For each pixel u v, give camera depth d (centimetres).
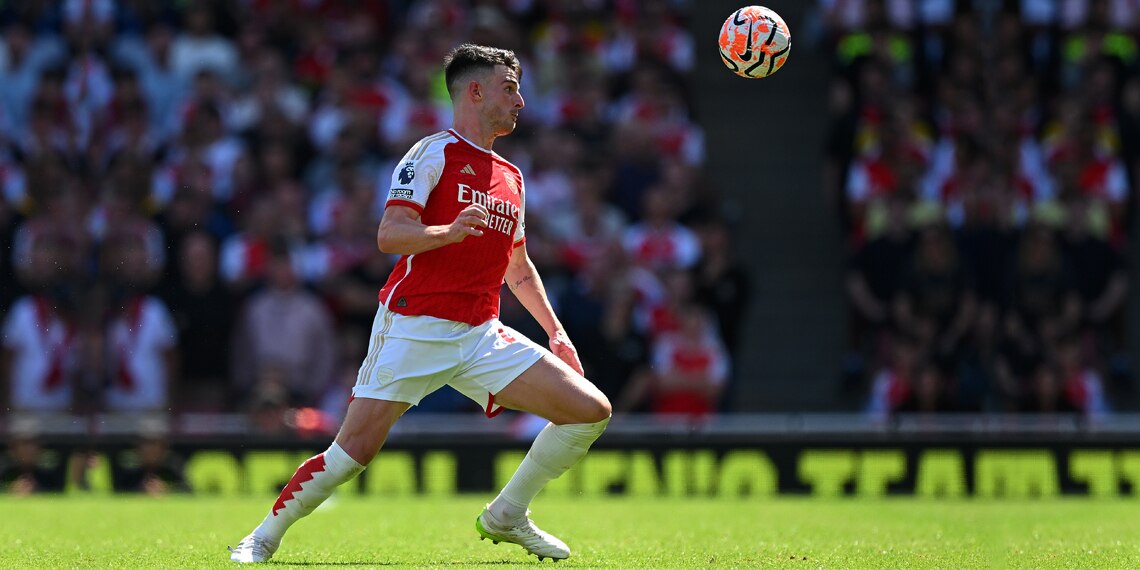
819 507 3219
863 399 4972
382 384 1853
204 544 2208
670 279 4659
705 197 5169
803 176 5819
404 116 5278
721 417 4066
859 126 5331
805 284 5553
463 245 1852
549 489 3784
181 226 4856
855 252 4978
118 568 1845
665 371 4512
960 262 4894
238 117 5356
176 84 5519
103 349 4466
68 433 3816
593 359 4522
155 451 3816
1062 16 5728
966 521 2755
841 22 5578
